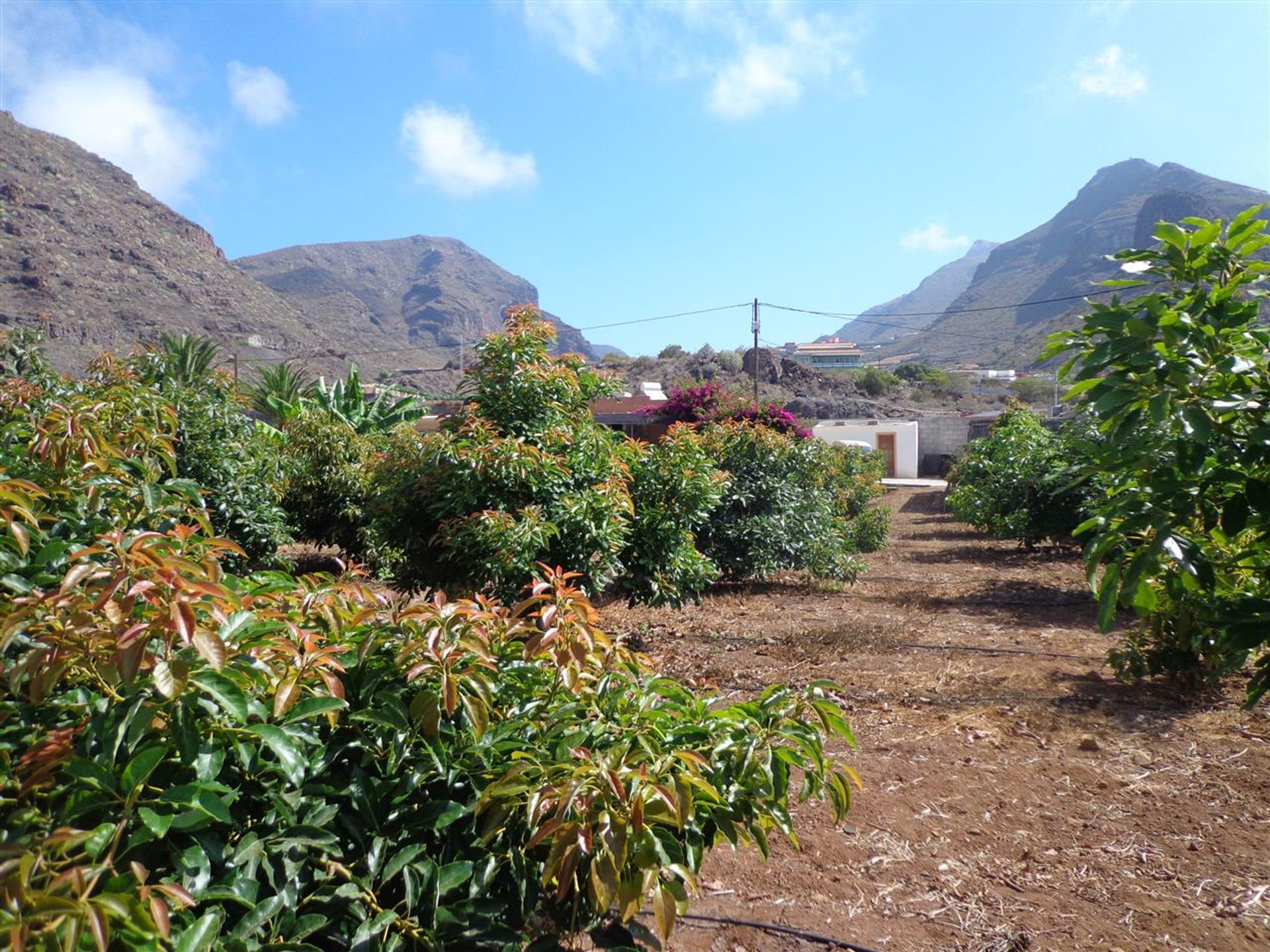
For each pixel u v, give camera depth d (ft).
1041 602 28.89
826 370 203.00
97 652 4.93
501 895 6.38
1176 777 13.43
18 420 9.52
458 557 17.30
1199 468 6.33
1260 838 11.35
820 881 10.50
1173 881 10.44
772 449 31.07
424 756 6.19
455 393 21.43
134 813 4.86
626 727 6.86
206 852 4.98
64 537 7.00
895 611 27.45
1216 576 7.14
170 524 7.74
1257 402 6.01
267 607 6.48
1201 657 16.65
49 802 4.89
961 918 9.67
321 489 33.04
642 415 75.97
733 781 6.82
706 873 10.66
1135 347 6.40
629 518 19.95
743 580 32.45
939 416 140.56
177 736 4.77
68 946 3.77
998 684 18.66
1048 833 11.74
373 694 6.19
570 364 21.39
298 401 59.62
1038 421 43.83
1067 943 9.18
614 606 27.48
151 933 4.20
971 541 48.34
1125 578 6.00
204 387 25.66
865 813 12.39
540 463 17.38
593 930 6.69
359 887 5.48
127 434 9.16
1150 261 7.22
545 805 5.53
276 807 5.34
